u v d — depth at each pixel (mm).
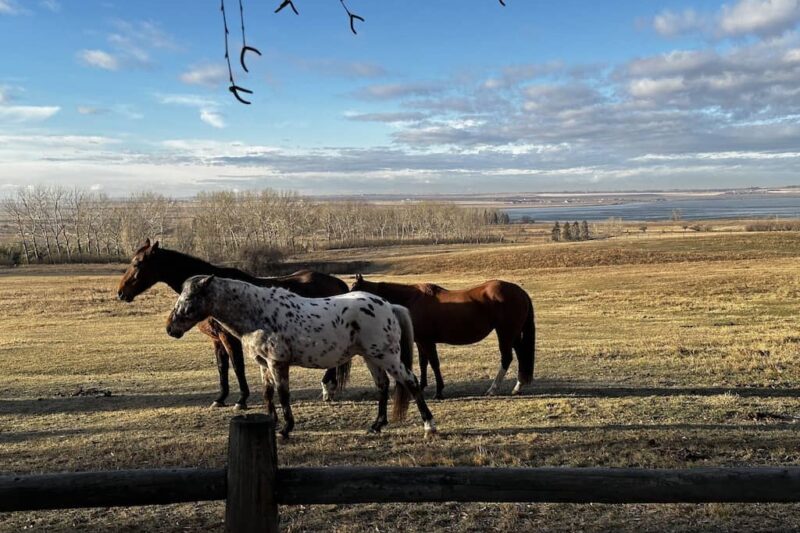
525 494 2867
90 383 12156
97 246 81000
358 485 2852
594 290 31562
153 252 8875
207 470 2861
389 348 6855
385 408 7496
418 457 6148
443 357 14250
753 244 53719
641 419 7668
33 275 53656
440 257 58719
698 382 10266
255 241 75938
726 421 7539
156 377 12680
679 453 6082
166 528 4664
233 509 2801
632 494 2863
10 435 8008
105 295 35219
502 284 9625
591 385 10258
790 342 14102
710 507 4676
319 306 6734
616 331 18516
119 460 6441
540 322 21312
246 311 6656
